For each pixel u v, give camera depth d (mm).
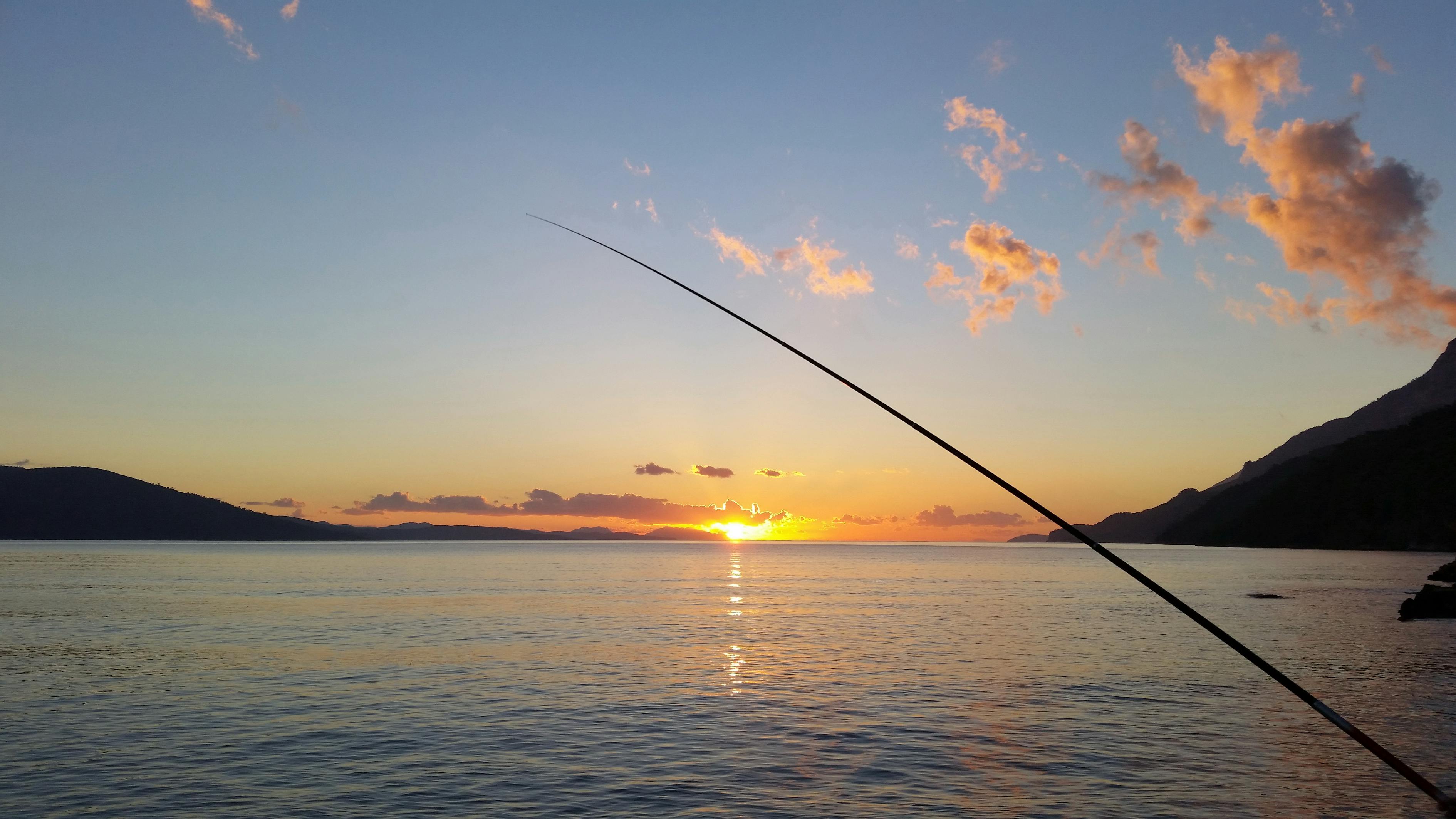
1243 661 31219
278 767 16766
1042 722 20828
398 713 21781
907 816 14062
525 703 23188
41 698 23906
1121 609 55844
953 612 53656
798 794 15188
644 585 83312
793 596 69875
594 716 21562
